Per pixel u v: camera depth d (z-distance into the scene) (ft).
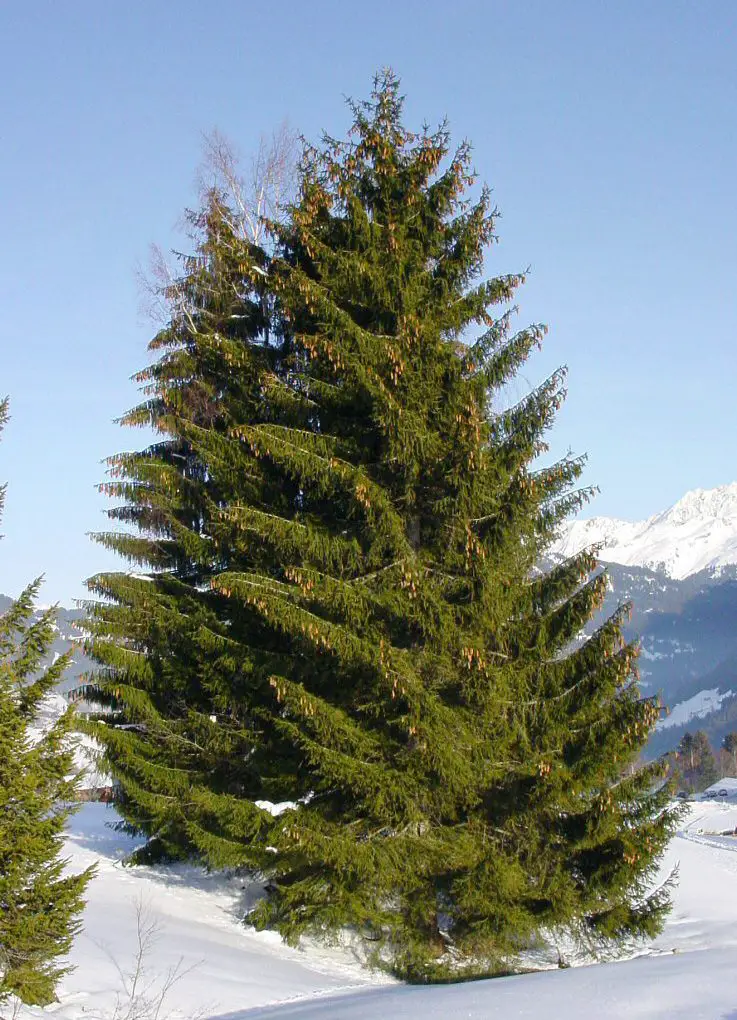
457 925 50.93
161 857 64.39
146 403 67.92
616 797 50.21
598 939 53.31
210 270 67.31
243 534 52.42
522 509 48.16
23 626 36.96
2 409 39.11
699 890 80.59
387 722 47.91
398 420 48.14
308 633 46.14
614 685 49.42
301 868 51.29
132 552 64.80
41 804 35.14
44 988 34.94
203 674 55.93
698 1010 33.42
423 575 47.80
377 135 55.57
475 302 53.06
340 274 52.42
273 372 58.54
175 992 39.86
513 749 49.32
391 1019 34.50
